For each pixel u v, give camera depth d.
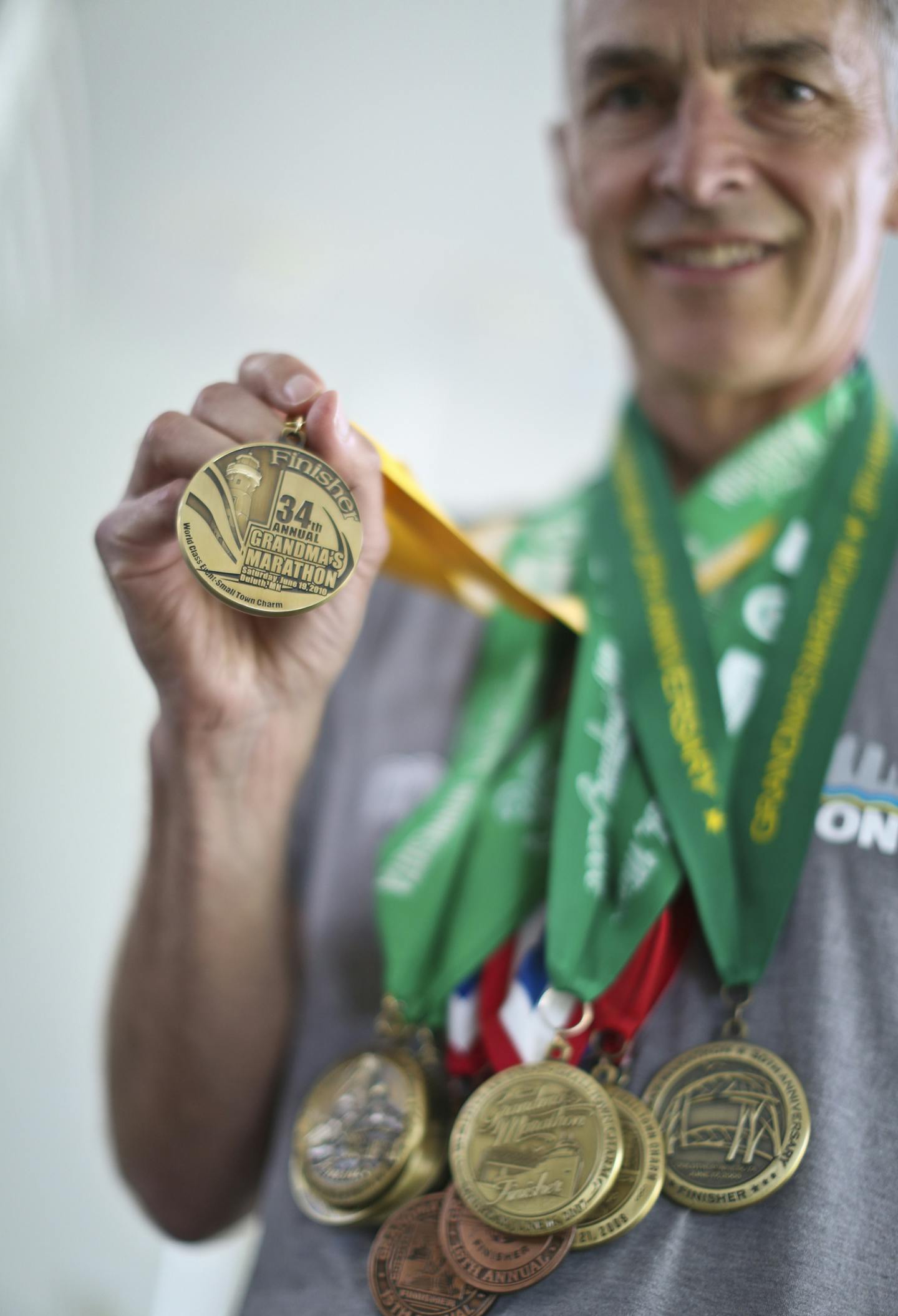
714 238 1.00
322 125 2.68
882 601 0.99
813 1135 0.77
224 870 1.01
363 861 1.09
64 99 2.59
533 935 0.94
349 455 0.83
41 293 3.03
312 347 3.36
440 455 3.52
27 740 2.96
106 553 0.86
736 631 1.02
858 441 1.10
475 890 0.97
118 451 3.18
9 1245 2.44
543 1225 0.77
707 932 0.87
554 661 1.14
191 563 0.79
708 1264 0.74
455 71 2.56
